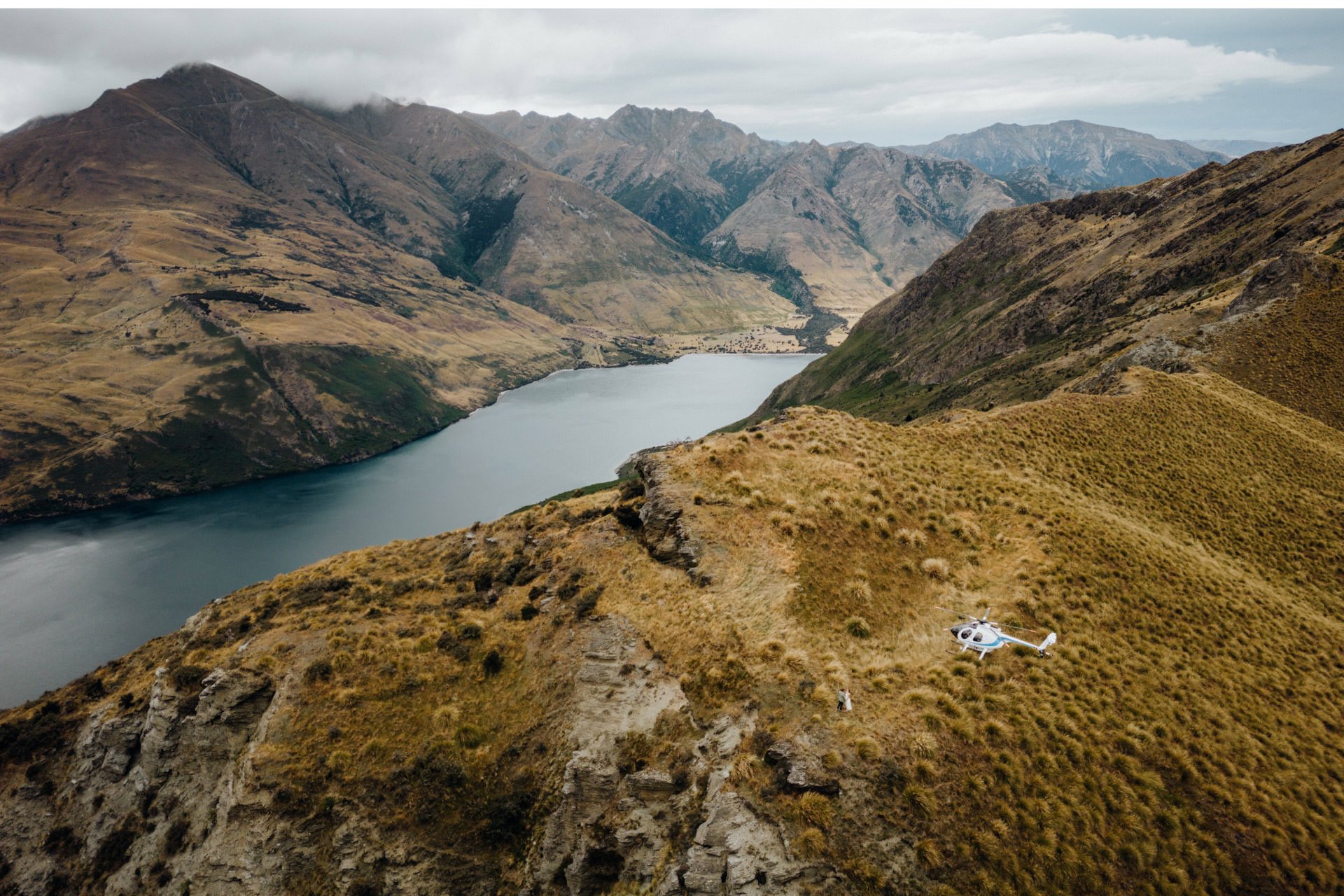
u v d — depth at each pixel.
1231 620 37.34
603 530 49.41
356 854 36.44
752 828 26.72
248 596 61.31
